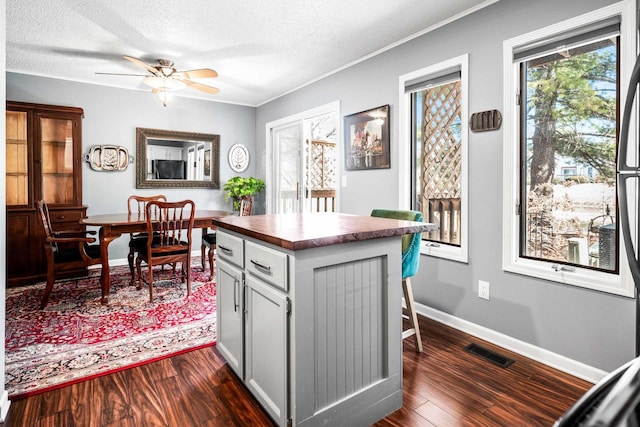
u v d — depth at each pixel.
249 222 1.95
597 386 0.40
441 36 2.78
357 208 3.65
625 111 1.39
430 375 2.04
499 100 2.40
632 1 1.79
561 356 2.11
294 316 1.39
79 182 4.12
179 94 5.00
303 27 2.89
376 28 2.90
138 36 3.08
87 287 3.69
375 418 1.65
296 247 1.33
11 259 3.73
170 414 1.68
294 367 1.41
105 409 1.71
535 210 2.34
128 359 2.19
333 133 6.32
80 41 3.18
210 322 2.79
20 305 3.14
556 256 2.24
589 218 2.08
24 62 3.73
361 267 1.59
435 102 3.10
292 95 4.74
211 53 3.45
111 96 4.57
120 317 2.88
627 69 1.82
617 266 1.92
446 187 3.04
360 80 3.58
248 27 2.90
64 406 1.73
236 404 1.76
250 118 5.70
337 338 1.52
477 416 1.68
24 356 2.22
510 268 2.35
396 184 3.21
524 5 2.25
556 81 2.21
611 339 1.91
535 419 1.65
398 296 1.72
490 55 2.44
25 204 3.83
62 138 4.05
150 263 3.23
